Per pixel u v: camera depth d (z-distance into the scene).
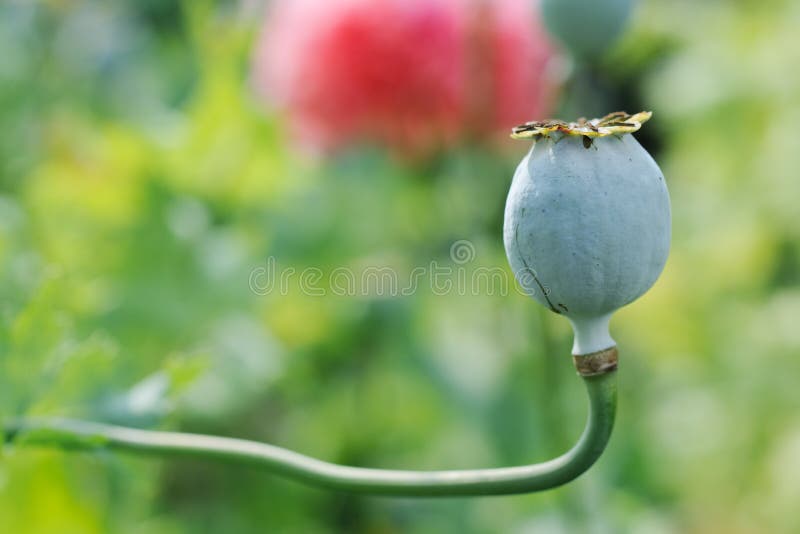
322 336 1.35
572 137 0.60
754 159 1.59
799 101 1.55
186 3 1.61
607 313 0.61
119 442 0.68
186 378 0.75
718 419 1.44
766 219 1.55
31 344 0.73
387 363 1.35
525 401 1.23
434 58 1.23
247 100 1.37
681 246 1.62
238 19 1.43
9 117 1.41
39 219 1.23
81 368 0.73
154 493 1.17
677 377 1.53
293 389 1.37
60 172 1.29
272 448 0.66
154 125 1.58
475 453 1.33
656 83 1.71
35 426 0.69
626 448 1.42
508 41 1.09
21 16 1.51
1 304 0.92
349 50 1.25
